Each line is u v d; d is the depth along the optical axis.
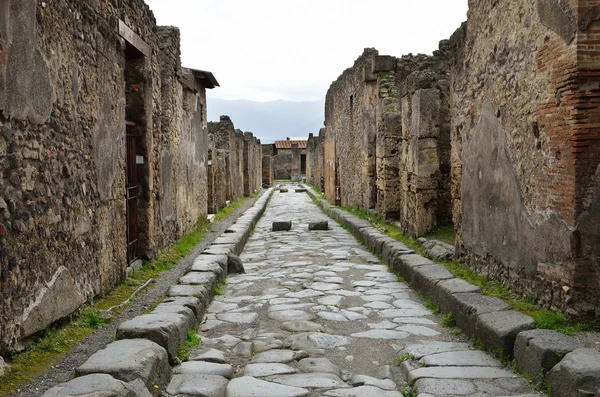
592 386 3.17
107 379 3.06
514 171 5.41
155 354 3.63
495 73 5.88
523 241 5.22
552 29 4.62
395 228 11.62
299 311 5.93
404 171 10.67
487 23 6.11
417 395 3.62
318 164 30.94
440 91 11.02
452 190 7.54
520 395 3.54
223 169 19.08
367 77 14.30
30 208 3.89
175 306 4.98
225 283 7.36
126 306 5.48
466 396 3.55
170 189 9.23
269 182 39.47
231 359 4.46
